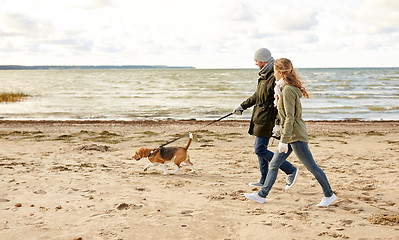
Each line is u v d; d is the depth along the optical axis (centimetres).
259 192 437
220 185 534
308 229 340
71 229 342
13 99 2755
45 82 6412
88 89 4191
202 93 3488
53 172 610
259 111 457
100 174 604
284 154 416
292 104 380
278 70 393
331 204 427
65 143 1034
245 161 752
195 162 740
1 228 342
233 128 1430
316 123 1627
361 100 2734
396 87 4150
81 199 448
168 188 512
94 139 1123
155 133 1270
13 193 470
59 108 2286
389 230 335
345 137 1179
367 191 489
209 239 319
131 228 346
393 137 1180
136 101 2734
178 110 2184
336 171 633
